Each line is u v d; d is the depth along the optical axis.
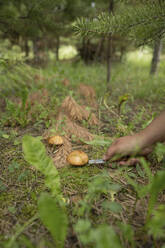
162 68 1.46
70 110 0.63
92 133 0.58
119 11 0.48
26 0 0.79
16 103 0.72
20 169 0.42
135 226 0.29
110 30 0.42
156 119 0.33
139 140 0.33
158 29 0.42
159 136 0.33
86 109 0.65
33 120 0.65
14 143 0.50
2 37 1.42
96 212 0.31
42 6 0.76
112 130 0.61
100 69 1.41
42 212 0.23
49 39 2.39
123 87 1.10
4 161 0.44
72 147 0.51
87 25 0.42
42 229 0.28
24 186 0.37
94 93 0.89
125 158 0.38
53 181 0.31
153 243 0.26
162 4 0.39
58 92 0.88
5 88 0.82
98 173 0.41
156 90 1.01
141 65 2.01
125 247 0.26
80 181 0.39
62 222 0.24
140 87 1.06
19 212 0.31
